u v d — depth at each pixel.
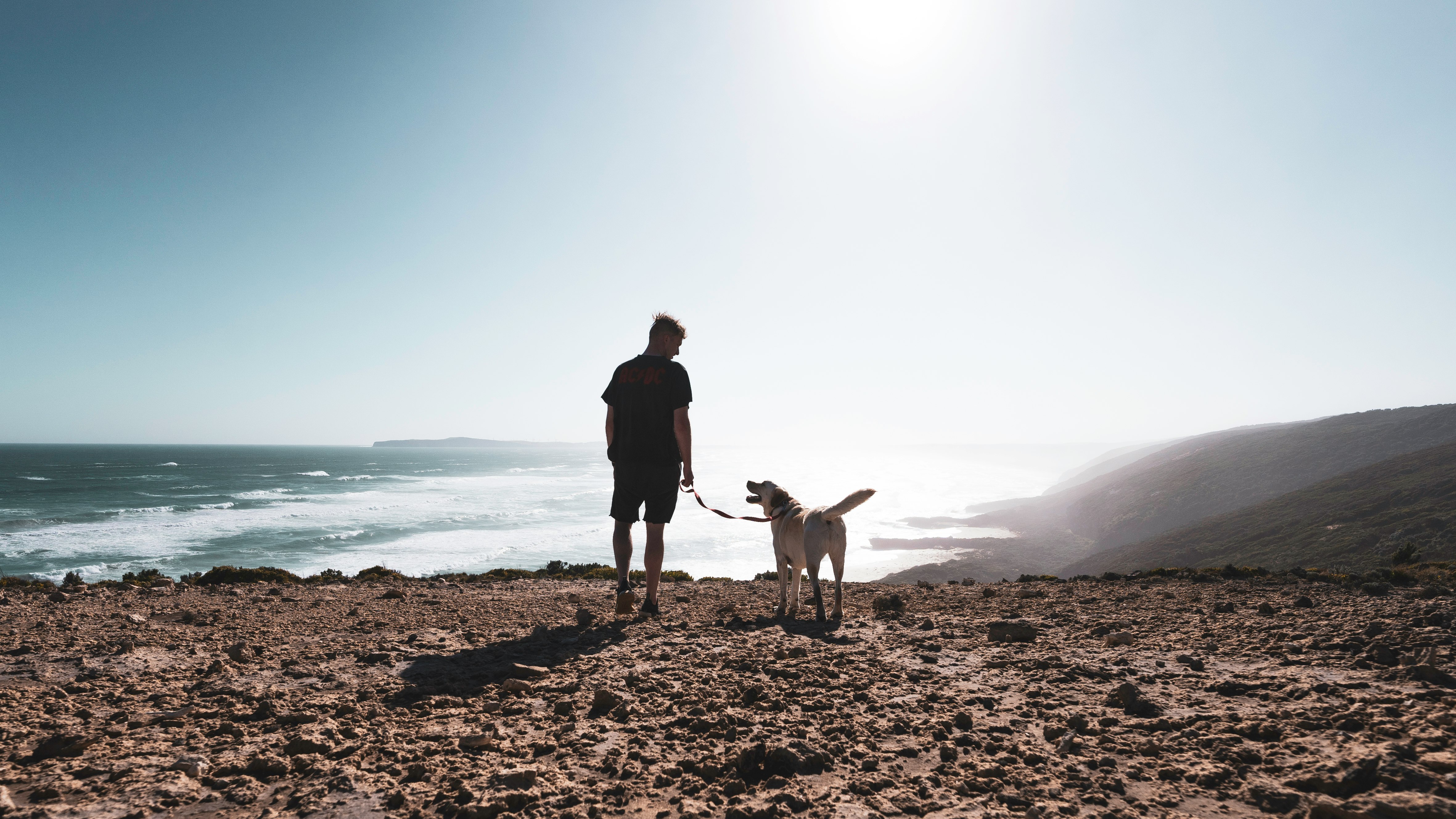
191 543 41.75
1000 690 3.46
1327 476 81.38
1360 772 2.03
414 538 45.78
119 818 1.98
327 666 4.03
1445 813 1.73
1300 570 8.35
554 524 55.22
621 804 2.16
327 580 10.53
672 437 5.65
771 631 5.31
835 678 3.71
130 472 123.06
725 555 43.34
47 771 2.30
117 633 5.04
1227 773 2.22
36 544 40.94
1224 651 4.12
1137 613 5.80
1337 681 3.25
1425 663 3.38
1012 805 2.11
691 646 4.64
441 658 4.28
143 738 2.68
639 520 5.89
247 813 2.05
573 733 2.85
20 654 4.24
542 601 7.33
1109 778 2.26
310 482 103.25
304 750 2.58
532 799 2.16
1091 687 3.45
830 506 6.19
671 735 2.81
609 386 5.66
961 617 5.99
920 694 3.38
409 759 2.52
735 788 2.25
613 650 4.52
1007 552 62.56
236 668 3.91
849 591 8.52
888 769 2.43
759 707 3.17
